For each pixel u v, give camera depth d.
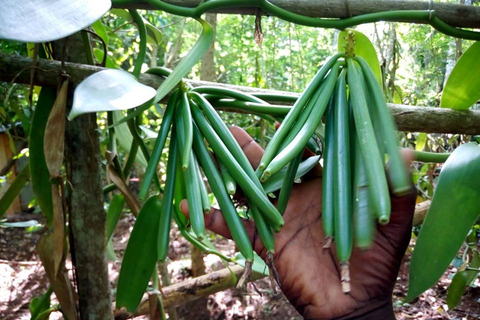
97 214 0.54
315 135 0.44
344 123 0.34
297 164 0.36
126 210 2.82
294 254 0.42
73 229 0.54
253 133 1.44
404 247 0.41
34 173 0.52
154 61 1.93
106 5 0.34
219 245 2.31
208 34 0.42
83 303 0.56
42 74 0.47
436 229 0.37
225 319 1.81
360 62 0.36
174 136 0.40
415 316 1.71
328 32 2.18
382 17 0.44
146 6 0.45
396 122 0.54
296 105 0.35
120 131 0.61
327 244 0.31
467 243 1.15
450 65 1.61
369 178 0.29
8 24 0.29
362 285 0.42
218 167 0.38
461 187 0.38
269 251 0.33
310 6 0.45
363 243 0.29
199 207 0.34
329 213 0.31
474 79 0.54
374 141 0.31
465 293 1.83
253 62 2.19
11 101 0.87
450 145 1.43
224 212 0.34
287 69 2.01
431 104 1.76
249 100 0.44
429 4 0.45
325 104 0.35
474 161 0.39
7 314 1.78
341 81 0.36
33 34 0.30
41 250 0.53
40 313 0.60
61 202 0.49
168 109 0.40
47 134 0.44
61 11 0.32
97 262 0.55
